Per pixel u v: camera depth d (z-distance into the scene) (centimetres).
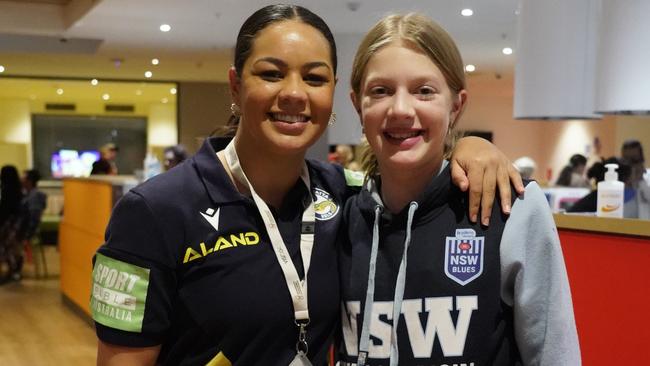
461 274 136
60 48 890
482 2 629
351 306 144
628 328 187
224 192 142
